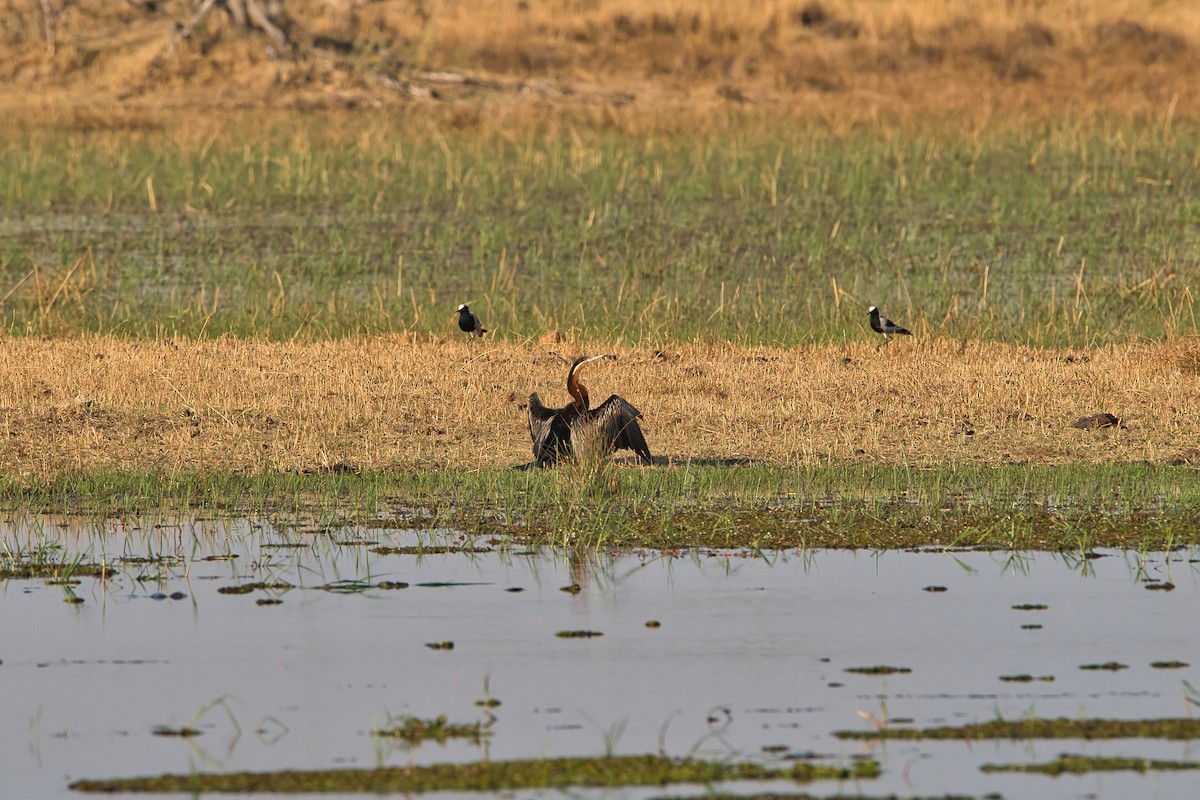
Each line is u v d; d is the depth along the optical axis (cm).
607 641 2881
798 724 2472
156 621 3003
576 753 2355
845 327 6531
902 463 4431
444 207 9062
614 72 13888
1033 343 6294
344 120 12219
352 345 6103
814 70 13750
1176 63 13725
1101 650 2827
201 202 9156
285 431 4725
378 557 3491
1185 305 6794
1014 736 2422
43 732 2441
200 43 13925
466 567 3409
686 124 11750
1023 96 12781
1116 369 5591
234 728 2455
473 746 2384
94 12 14738
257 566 3403
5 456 4394
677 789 2234
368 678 2681
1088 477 4250
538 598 3170
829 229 8450
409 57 14188
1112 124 11212
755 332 6444
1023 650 2827
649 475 4250
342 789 2230
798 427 4831
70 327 6456
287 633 2931
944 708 2541
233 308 6906
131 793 2212
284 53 13850
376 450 4550
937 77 13625
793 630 2950
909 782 2252
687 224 8556
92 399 5016
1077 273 7562
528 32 14562
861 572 3369
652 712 2522
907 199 9144
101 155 10331
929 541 3625
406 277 7538
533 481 4216
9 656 2795
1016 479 4228
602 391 5256
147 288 7306
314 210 9006
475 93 13288
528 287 7331
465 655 2802
